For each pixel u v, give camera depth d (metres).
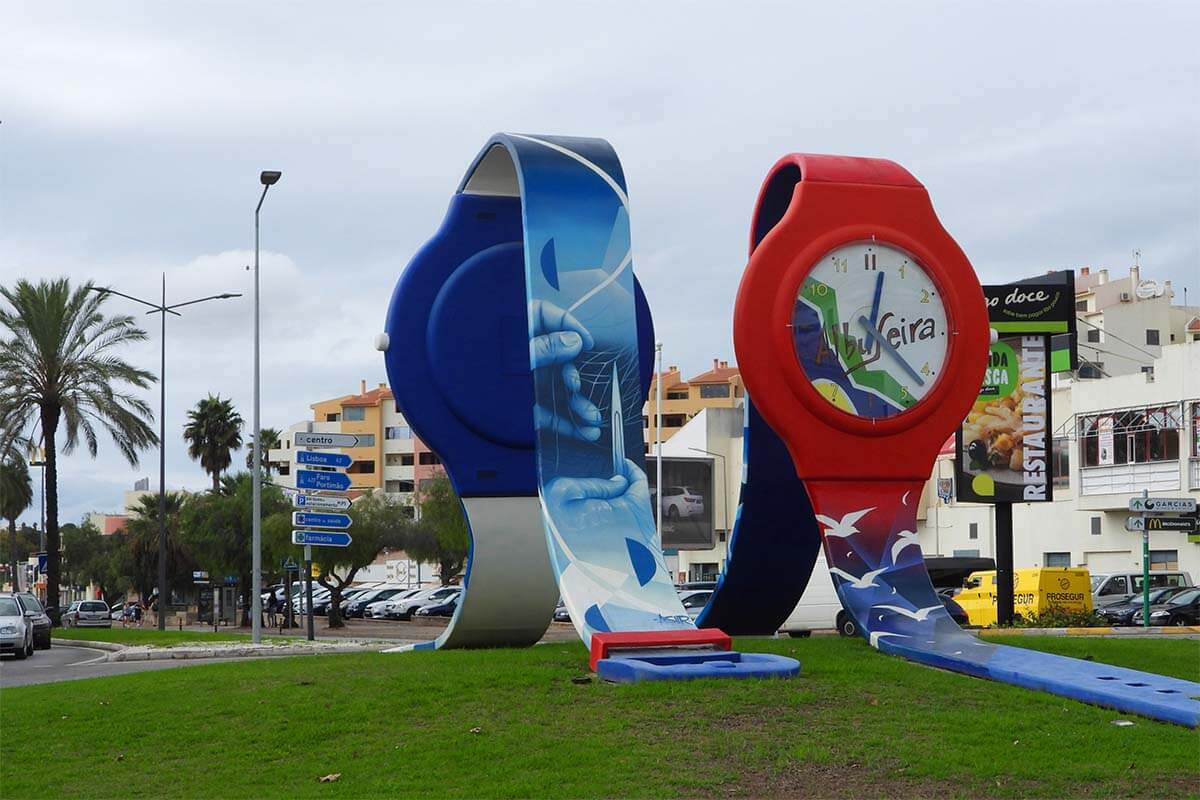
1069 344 49.66
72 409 47.34
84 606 66.88
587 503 18.28
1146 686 14.51
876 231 19.22
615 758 12.02
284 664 18.27
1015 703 14.27
